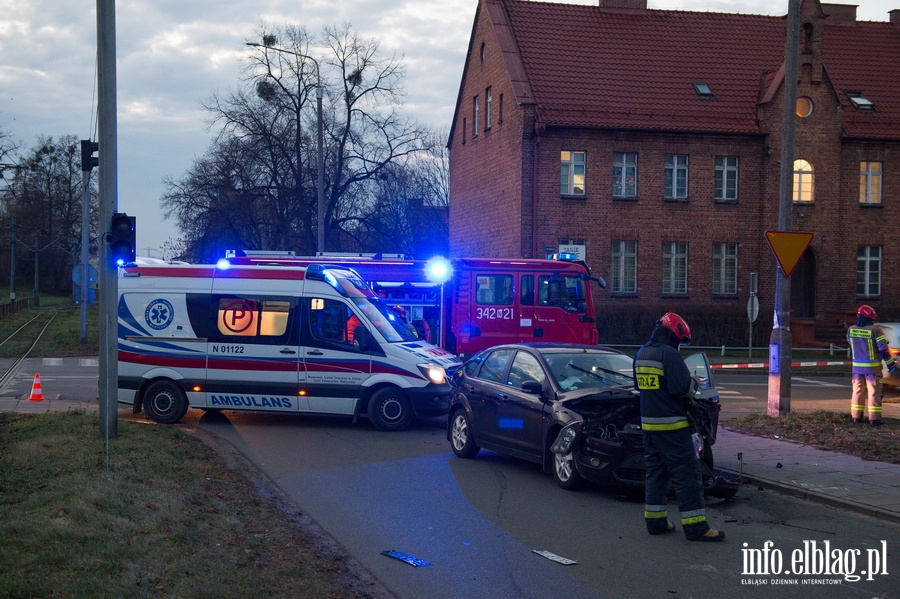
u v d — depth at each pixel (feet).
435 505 28.48
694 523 24.14
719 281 110.11
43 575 17.69
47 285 314.14
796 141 111.34
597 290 106.22
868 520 26.78
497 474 33.86
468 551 23.13
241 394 46.01
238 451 38.60
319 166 97.35
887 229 114.42
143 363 46.14
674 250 108.78
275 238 143.84
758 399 63.41
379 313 47.52
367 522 26.16
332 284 46.55
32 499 24.40
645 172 107.45
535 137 104.37
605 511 27.78
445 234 212.64
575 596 19.54
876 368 44.68
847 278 113.29
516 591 19.85
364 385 45.50
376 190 147.23
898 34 127.95
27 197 266.16
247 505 27.09
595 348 35.88
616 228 106.73
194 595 17.21
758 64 116.78
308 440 42.04
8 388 62.59
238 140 139.33
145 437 36.37
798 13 47.03
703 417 29.63
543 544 23.85
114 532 21.29
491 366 37.19
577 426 29.78
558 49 112.88
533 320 66.33
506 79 109.50
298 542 23.29
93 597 16.56
